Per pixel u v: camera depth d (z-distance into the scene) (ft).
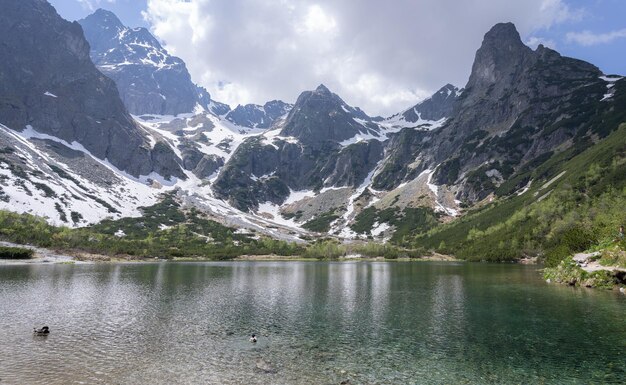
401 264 577.43
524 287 272.72
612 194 549.13
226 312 187.21
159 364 111.96
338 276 371.56
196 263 552.41
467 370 109.29
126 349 125.70
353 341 138.00
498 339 139.44
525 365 112.98
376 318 175.01
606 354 121.60
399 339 140.36
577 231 362.74
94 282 288.10
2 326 152.35
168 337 141.08
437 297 233.35
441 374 106.22
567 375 105.19
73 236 590.96
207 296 234.58
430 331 151.64
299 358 118.93
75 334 142.72
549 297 224.53
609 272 261.03
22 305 194.39
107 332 146.51
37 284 268.82
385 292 255.91
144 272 382.22
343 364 113.80
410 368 110.83
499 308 195.52
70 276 322.96
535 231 615.98
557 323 161.48
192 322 165.27
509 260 597.52
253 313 185.37
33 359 113.91
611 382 100.17
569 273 289.33
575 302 206.59
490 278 342.03
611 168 652.48
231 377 102.47
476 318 173.78
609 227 341.82
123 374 103.45
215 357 119.03
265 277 357.00
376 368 110.63
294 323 165.27
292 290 266.16
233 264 549.95
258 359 117.60
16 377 99.45
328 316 179.52
